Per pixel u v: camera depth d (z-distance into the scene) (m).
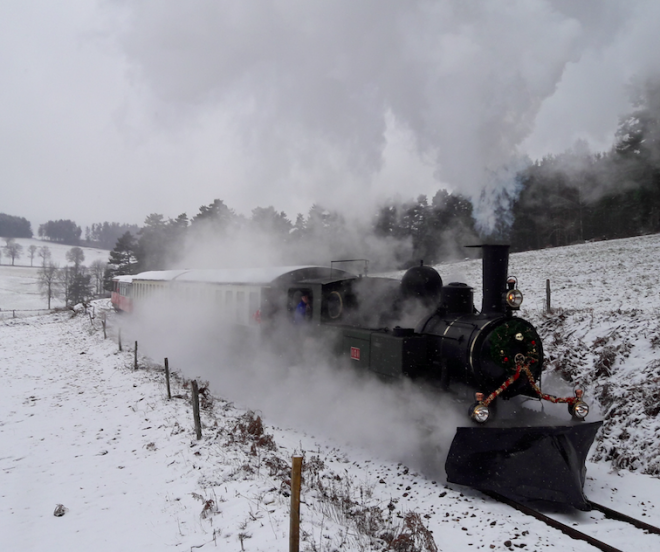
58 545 4.38
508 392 6.15
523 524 4.80
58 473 6.16
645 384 7.49
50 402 9.97
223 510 4.78
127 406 9.16
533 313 12.72
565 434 5.52
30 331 25.38
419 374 6.68
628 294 14.70
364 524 4.68
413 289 7.57
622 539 4.45
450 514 5.06
